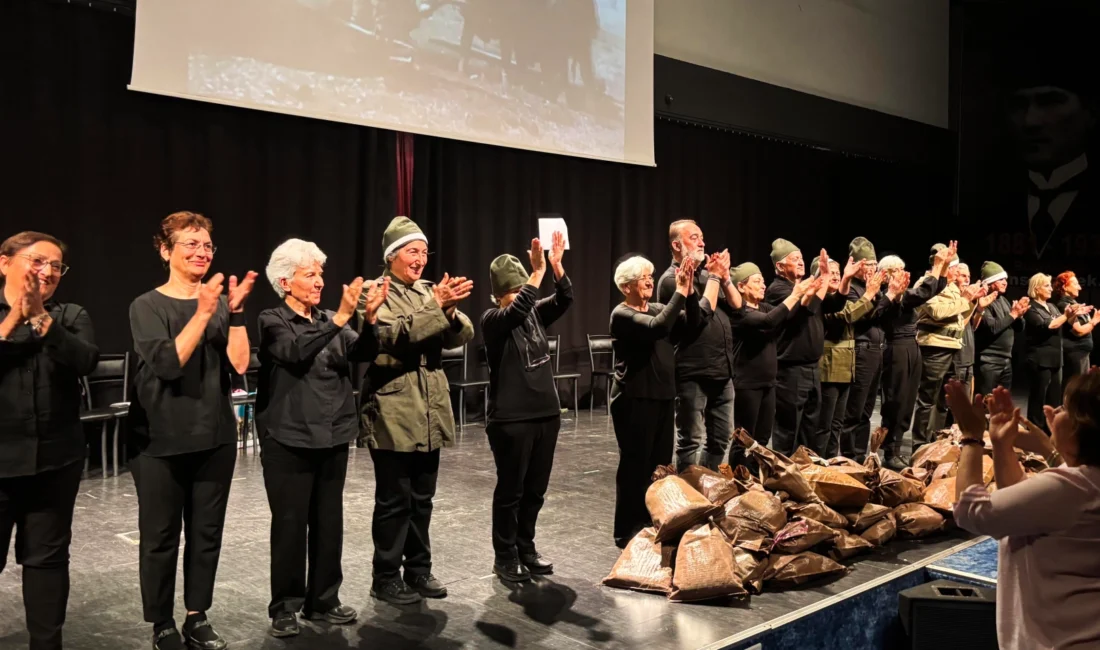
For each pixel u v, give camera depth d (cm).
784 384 468
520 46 684
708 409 407
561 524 412
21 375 225
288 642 266
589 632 277
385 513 300
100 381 540
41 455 227
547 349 333
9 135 512
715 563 304
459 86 649
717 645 266
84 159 542
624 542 371
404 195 701
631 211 873
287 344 268
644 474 366
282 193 635
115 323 557
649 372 360
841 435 536
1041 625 178
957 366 598
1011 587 187
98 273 549
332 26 581
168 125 578
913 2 1052
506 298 334
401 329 284
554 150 708
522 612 295
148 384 249
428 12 630
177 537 256
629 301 364
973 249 1095
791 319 465
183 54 516
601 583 325
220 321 260
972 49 1086
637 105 764
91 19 542
